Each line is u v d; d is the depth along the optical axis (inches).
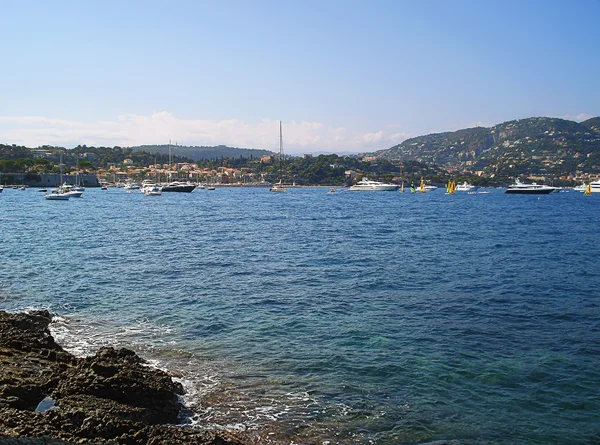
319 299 941.8
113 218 2910.9
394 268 1278.3
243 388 541.0
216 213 3494.1
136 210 3722.9
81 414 419.2
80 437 392.8
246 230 2271.2
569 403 516.1
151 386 499.8
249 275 1171.3
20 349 597.3
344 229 2357.3
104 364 521.0
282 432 450.6
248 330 746.2
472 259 1432.1
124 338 703.7
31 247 1594.5
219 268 1259.8
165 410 475.8
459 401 518.3
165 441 398.0
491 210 4057.6
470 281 1115.9
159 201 5216.5
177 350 657.6
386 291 1015.0
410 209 4148.6
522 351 664.4
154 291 993.5
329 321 797.9
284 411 490.6
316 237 1999.3
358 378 572.1
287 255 1494.8
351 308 879.7
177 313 834.2
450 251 1600.6
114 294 963.3
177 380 557.9
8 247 1584.6
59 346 644.7
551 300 944.9
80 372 506.0
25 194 6215.6
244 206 4475.9
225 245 1717.5
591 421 481.1
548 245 1765.5
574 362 625.3
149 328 751.7
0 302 893.2
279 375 577.9
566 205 4950.8
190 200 5546.3
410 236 2054.6
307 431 454.0
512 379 573.0
